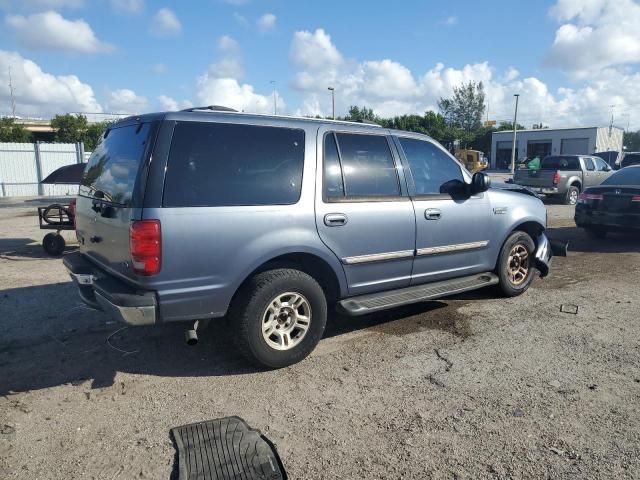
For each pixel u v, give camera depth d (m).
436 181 5.39
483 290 6.80
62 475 2.95
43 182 9.71
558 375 4.21
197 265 3.82
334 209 4.48
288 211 4.21
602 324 5.46
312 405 3.73
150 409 3.68
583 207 10.52
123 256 3.86
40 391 3.97
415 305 6.11
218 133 4.03
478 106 83.88
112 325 5.39
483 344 4.89
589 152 60.75
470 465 3.02
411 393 3.90
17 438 3.32
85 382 4.11
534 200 6.48
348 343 4.91
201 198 3.85
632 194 9.74
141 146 3.88
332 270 4.55
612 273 7.84
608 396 3.84
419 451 3.16
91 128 47.06
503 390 3.94
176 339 4.98
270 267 4.29
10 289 6.79
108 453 3.15
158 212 3.67
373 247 4.77
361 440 3.28
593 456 3.10
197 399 3.82
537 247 6.57
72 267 4.52
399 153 5.10
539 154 65.06
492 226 5.88
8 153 25.45
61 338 5.04
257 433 3.35
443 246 5.37
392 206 4.89
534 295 6.57
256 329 4.11
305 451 3.16
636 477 2.90
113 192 4.08
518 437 3.30
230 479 2.88
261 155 4.18
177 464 3.03
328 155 4.57
